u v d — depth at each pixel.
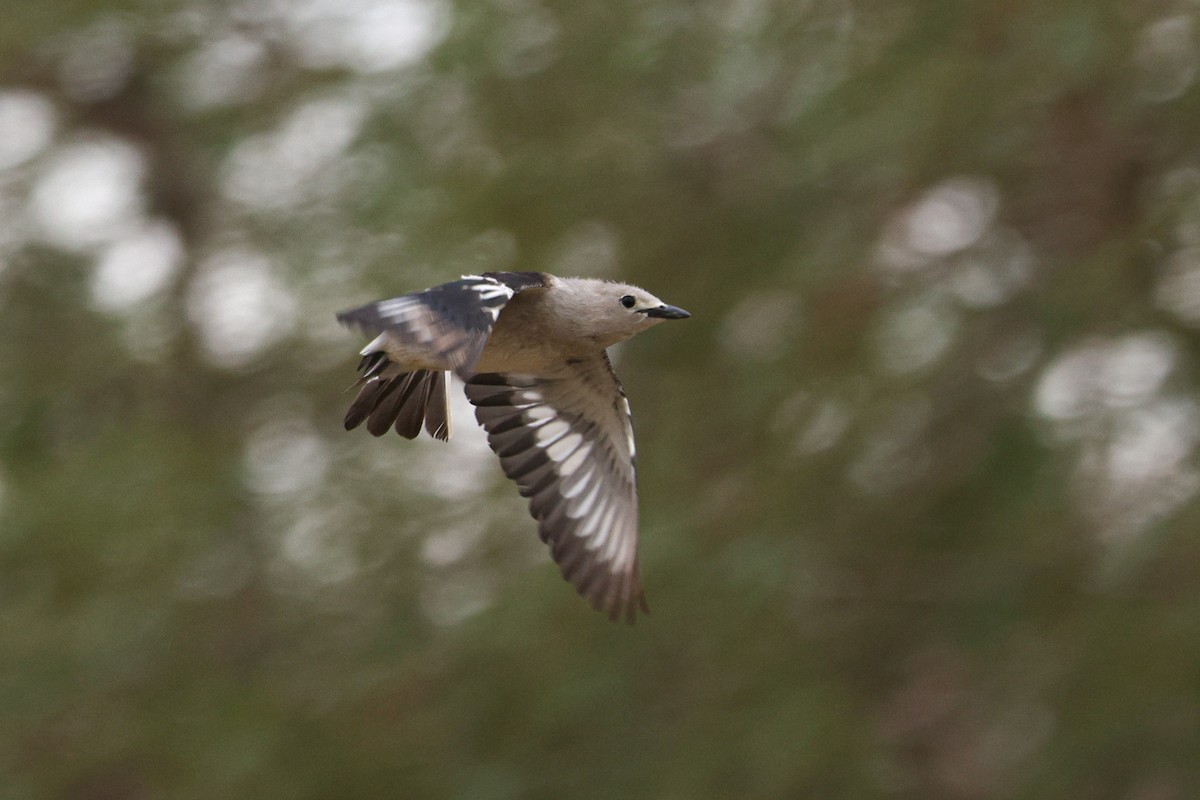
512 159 14.23
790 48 13.98
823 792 12.71
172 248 17.59
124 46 17.27
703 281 14.12
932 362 13.70
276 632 14.60
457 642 13.72
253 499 15.02
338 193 15.33
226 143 16.27
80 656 14.60
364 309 6.85
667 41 14.20
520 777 12.98
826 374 13.58
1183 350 13.12
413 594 14.51
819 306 13.63
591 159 14.10
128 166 18.58
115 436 15.55
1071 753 12.63
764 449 13.69
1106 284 13.12
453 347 6.75
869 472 13.54
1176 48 13.23
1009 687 13.16
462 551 14.62
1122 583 12.95
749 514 13.42
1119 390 13.04
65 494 14.91
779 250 14.00
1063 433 13.09
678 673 13.20
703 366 14.27
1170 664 12.53
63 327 16.59
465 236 14.23
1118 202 13.95
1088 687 12.77
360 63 16.20
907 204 14.27
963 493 13.35
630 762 12.94
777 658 13.12
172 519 14.81
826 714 12.85
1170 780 12.27
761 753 12.69
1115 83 13.35
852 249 13.78
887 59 13.84
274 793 13.50
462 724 13.42
